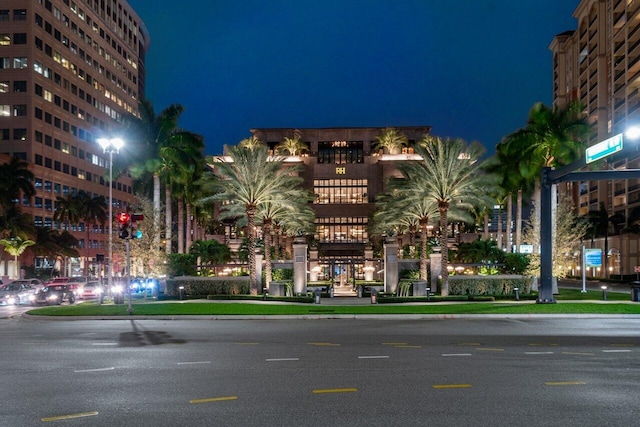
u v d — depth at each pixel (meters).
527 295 38.81
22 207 89.00
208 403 9.89
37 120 92.88
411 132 108.12
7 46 91.25
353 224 101.94
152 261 45.56
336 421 8.72
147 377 12.28
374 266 69.19
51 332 21.58
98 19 116.88
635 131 24.25
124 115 48.94
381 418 8.88
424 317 27.44
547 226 32.91
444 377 12.19
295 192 46.25
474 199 41.78
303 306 32.44
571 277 97.06
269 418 8.90
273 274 50.91
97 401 10.09
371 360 14.51
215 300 38.03
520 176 54.41
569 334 20.38
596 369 13.15
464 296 36.75
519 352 15.87
